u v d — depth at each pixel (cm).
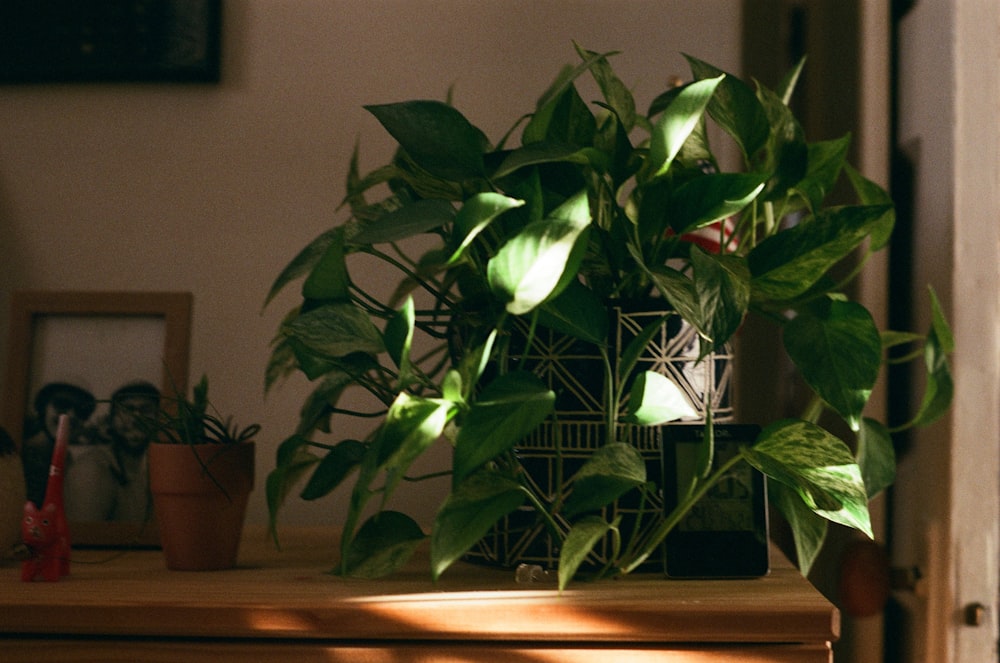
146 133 109
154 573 73
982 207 90
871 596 94
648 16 106
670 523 66
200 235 108
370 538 70
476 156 64
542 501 71
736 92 68
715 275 59
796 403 105
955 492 89
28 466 94
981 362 90
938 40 92
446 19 108
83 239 109
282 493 83
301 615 61
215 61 107
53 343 97
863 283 98
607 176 73
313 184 108
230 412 107
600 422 70
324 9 108
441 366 82
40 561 70
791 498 71
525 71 107
